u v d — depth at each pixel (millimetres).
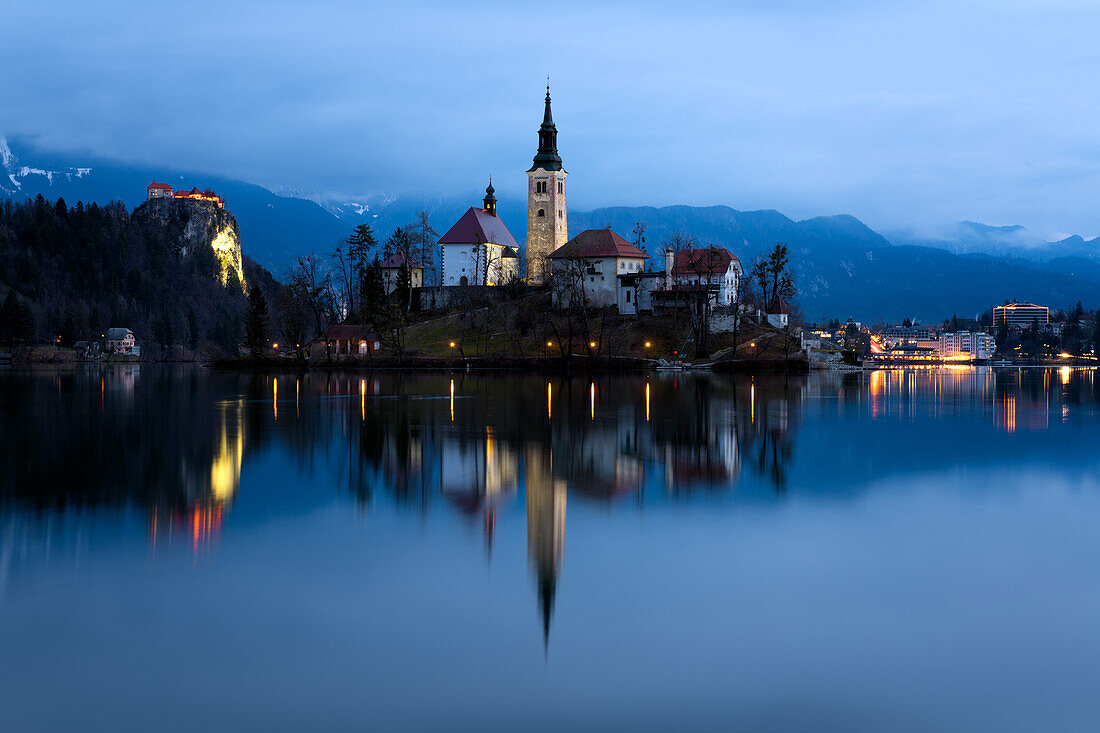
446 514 40438
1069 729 20859
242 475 50281
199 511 40875
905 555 33844
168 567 32031
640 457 57156
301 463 54531
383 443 63625
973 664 24125
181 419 80375
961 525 38812
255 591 29484
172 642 25391
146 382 149625
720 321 193250
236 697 22188
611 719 21281
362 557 33344
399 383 137125
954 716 21453
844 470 52719
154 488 46281
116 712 21500
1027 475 51312
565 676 23328
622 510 41344
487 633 26016
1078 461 56656
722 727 20922
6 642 25250
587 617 27156
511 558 33281
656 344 185750
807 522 39062
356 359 188250
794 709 21766
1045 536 36844
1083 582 30625
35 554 33469
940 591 29656
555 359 173750
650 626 26594
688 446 62281
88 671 23484
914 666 23984
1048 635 26047
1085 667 23953
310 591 29500
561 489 46250
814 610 27891
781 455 58438
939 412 92312
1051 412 93938
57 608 27781
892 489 46875
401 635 25875
